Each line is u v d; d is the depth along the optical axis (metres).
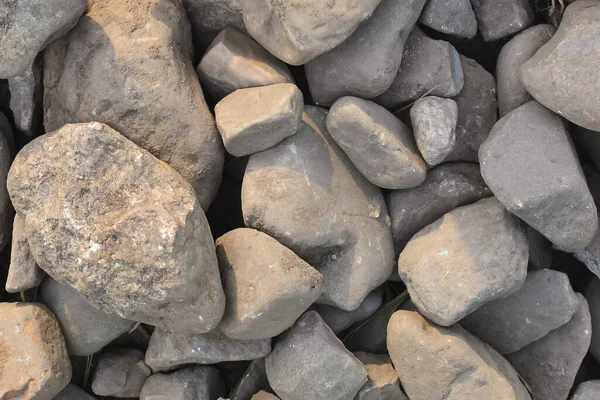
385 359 1.32
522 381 1.28
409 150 1.23
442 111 1.22
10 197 1.21
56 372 1.24
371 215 1.27
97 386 1.30
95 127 1.18
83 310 1.26
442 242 1.24
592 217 1.20
